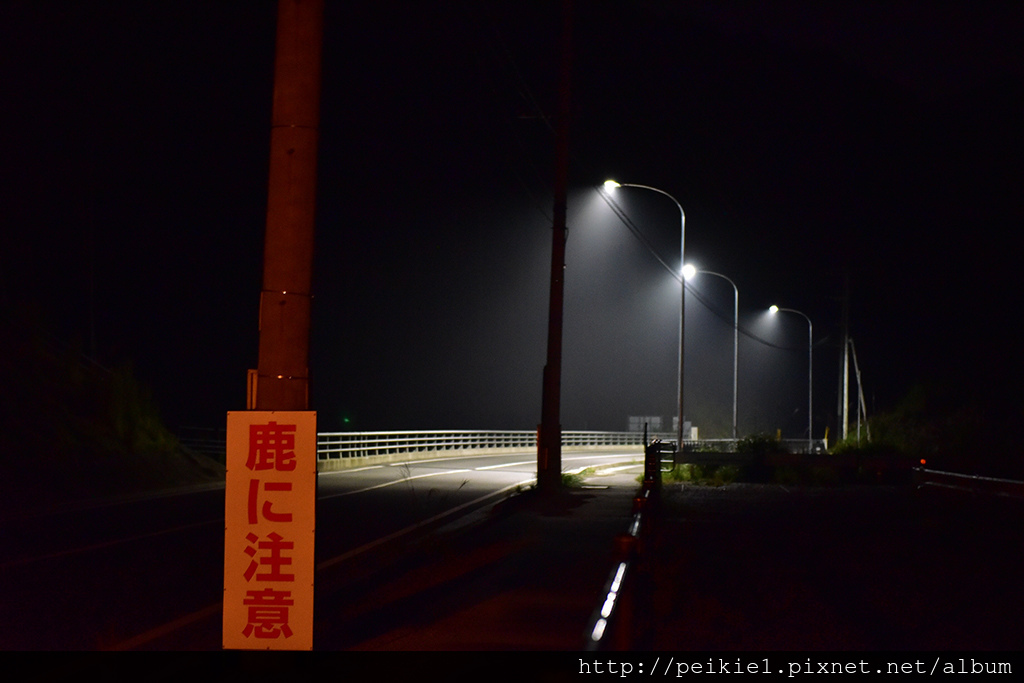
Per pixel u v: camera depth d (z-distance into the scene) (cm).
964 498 1827
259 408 542
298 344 548
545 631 746
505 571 1035
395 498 2002
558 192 2070
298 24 562
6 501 1580
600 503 1817
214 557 1111
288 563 522
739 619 848
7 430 1789
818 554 1277
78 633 738
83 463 1900
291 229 553
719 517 1747
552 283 2062
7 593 879
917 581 1061
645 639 759
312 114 562
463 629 754
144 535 1293
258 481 525
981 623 841
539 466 2042
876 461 2644
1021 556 1263
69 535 1285
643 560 725
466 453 4406
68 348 2312
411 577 997
